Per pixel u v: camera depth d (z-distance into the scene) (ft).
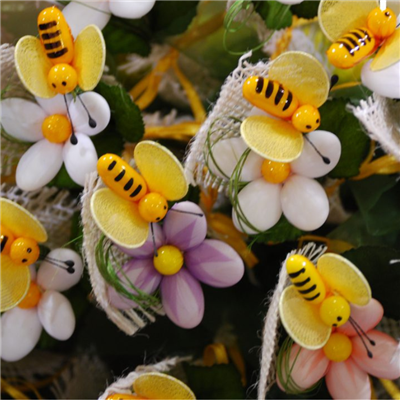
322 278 2.05
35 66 2.04
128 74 2.32
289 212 2.09
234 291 2.24
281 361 2.12
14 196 2.20
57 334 2.15
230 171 2.09
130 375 2.09
